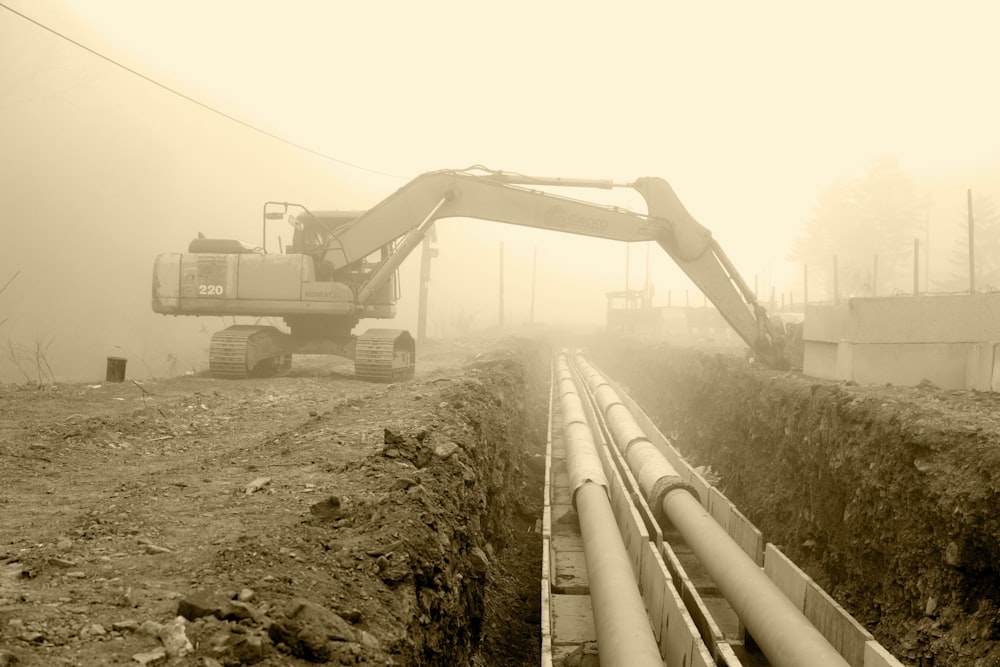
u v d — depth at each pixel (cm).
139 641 386
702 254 1977
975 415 955
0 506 675
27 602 427
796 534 1183
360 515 622
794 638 764
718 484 1647
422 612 540
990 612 701
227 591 455
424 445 855
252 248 2103
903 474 896
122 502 678
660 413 2603
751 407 1541
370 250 2050
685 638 749
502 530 1181
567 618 1026
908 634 801
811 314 1714
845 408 1085
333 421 1134
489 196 2022
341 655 408
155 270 1964
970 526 745
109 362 1755
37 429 1028
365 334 1986
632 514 1159
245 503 675
